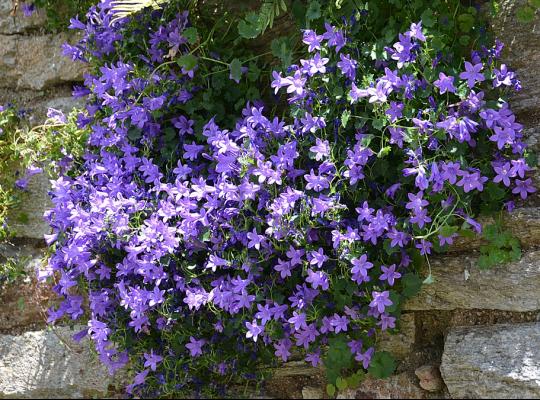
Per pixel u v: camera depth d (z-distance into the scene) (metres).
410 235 0.60
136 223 0.66
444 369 0.66
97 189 0.70
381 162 0.62
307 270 0.61
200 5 0.72
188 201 0.63
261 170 0.61
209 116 0.70
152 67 0.71
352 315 0.63
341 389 0.72
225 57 0.70
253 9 0.71
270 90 0.72
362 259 0.59
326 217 0.61
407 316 0.69
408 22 0.64
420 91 0.60
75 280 0.73
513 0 0.64
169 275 0.67
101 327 0.68
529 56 0.63
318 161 0.63
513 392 0.63
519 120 0.64
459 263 0.65
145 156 0.69
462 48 0.64
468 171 0.60
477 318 0.66
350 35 0.64
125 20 0.71
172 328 0.69
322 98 0.63
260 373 0.73
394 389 0.70
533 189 0.61
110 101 0.70
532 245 0.63
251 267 0.63
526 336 0.63
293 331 0.65
